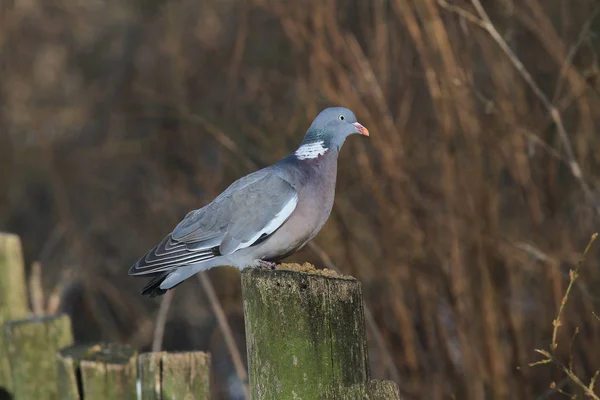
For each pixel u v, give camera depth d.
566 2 11.62
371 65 11.38
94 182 18.67
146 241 17.25
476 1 9.75
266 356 5.42
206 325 15.65
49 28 22.14
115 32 21.47
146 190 17.80
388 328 10.96
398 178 10.60
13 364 8.14
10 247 9.83
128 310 16.20
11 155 19.92
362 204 11.39
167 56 19.20
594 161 11.11
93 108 20.61
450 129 10.23
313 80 11.34
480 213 10.20
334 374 5.35
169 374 7.00
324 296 5.37
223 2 18.33
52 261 17.36
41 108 21.14
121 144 18.55
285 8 11.98
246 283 5.49
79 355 7.31
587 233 10.84
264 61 16.08
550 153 10.49
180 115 16.55
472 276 10.23
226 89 16.34
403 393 10.62
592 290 10.47
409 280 10.63
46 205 19.55
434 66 10.25
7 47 21.72
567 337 10.23
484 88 11.28
